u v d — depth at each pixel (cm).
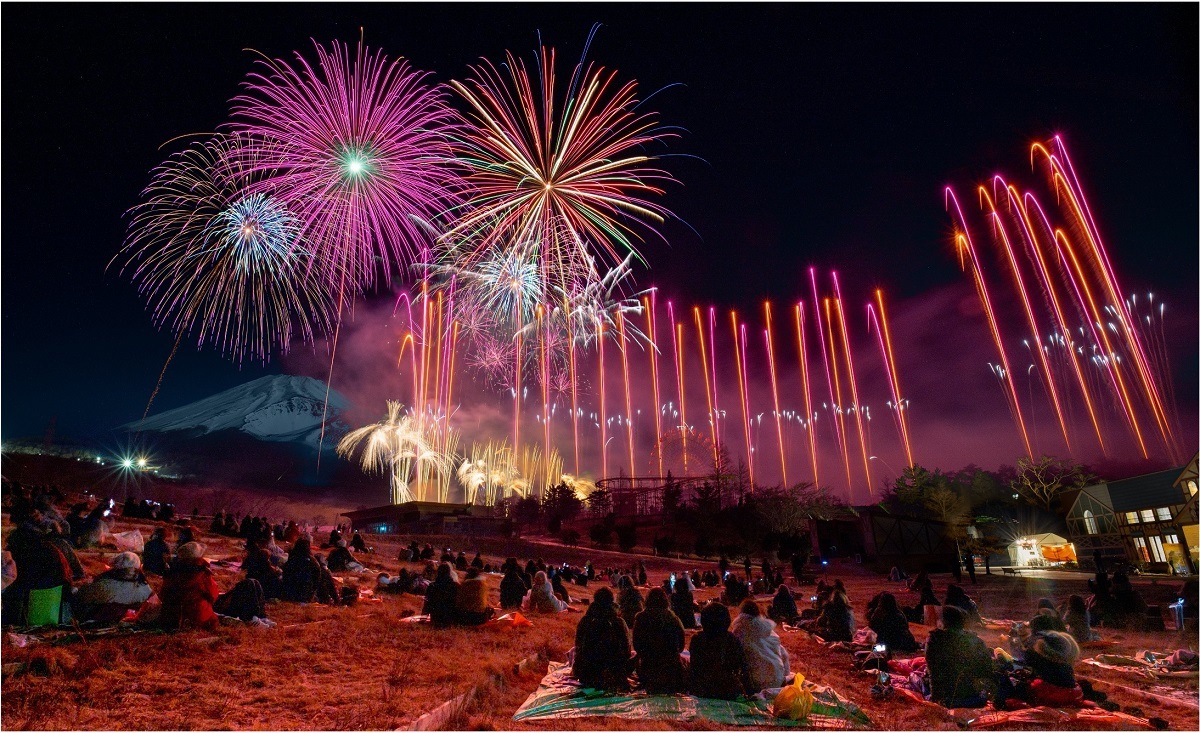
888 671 1055
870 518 4825
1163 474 4466
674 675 830
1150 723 748
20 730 578
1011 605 2230
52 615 929
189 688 725
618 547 6656
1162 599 2194
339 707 698
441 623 1269
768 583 3312
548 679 916
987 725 745
